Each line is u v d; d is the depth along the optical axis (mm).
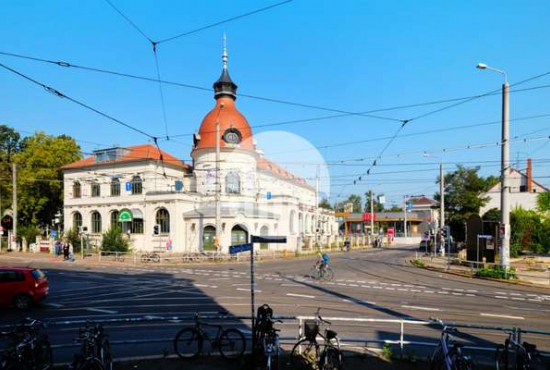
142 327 11508
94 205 49969
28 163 53344
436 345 9672
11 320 12695
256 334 8000
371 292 18000
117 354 8961
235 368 7930
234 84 49344
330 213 65500
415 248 64812
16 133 70812
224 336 8883
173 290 18547
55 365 8164
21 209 53094
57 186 54781
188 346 9023
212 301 15461
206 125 45500
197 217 43219
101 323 7973
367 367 8023
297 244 45156
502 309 14273
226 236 41156
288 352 8789
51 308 14594
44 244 46781
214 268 30188
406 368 8023
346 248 55719
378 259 40031
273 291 18125
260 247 43531
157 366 8000
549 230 38469
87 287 19906
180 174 52250
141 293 17750
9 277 14516
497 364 7688
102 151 50719
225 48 49781
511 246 37188
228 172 38719
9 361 7113
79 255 42219
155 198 45594
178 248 43688
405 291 18438
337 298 16203
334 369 7328
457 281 22672
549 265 30234
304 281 22000
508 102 23109
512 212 40062
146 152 49094
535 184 50438
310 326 8023
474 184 46344
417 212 93500
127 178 48438
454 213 46719
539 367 8344
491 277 23531
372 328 11305
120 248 40344
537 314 13477
